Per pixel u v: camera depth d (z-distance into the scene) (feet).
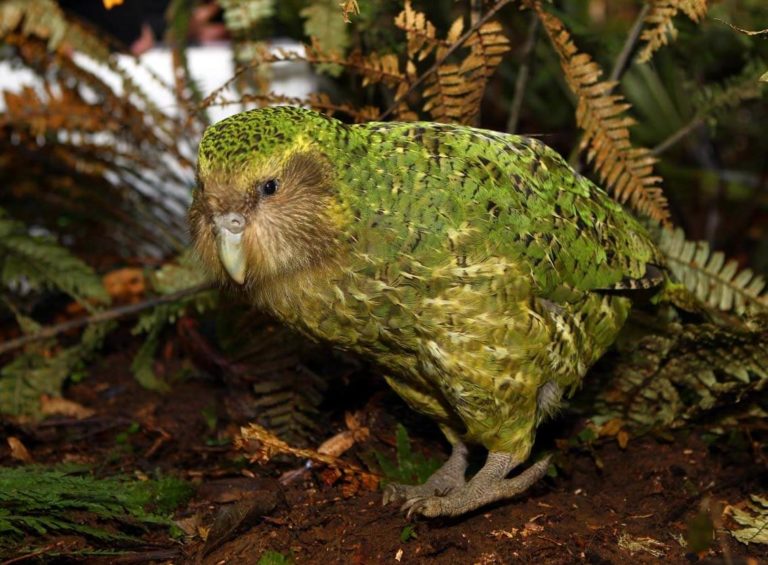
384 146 3.36
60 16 4.51
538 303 3.41
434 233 3.28
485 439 3.49
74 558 3.33
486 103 6.19
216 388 4.43
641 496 3.63
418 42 3.81
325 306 3.34
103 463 3.91
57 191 5.07
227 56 6.47
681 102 5.51
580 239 3.48
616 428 3.94
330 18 4.14
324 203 3.27
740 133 6.83
